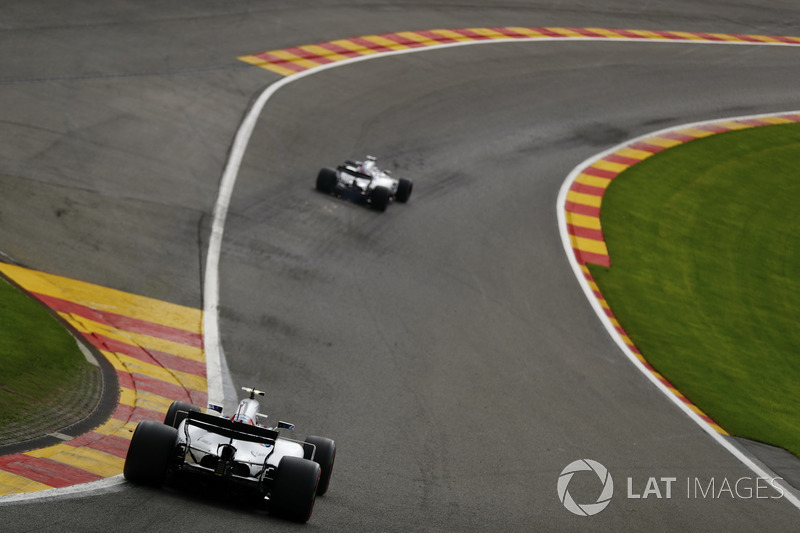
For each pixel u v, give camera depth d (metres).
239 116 114.88
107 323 63.38
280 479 35.06
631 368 77.62
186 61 127.44
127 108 107.81
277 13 155.62
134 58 123.44
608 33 186.25
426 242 94.50
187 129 106.88
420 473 51.25
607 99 154.88
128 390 52.91
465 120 133.88
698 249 111.44
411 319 77.31
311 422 55.72
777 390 81.06
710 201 127.06
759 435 70.06
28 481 34.12
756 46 197.12
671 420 68.94
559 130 139.25
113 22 133.88
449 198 108.12
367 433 55.94
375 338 72.25
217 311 70.38
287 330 69.94
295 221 91.50
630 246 107.06
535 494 51.72
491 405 64.94
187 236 82.75
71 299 65.50
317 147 112.31
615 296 92.88
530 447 59.09
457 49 160.12
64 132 97.19
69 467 37.44
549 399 68.00
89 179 88.31
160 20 139.50
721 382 79.38
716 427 69.69
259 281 77.50
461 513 45.94
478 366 71.31
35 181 84.75
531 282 91.31
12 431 40.91
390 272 85.75
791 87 178.50
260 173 100.94
